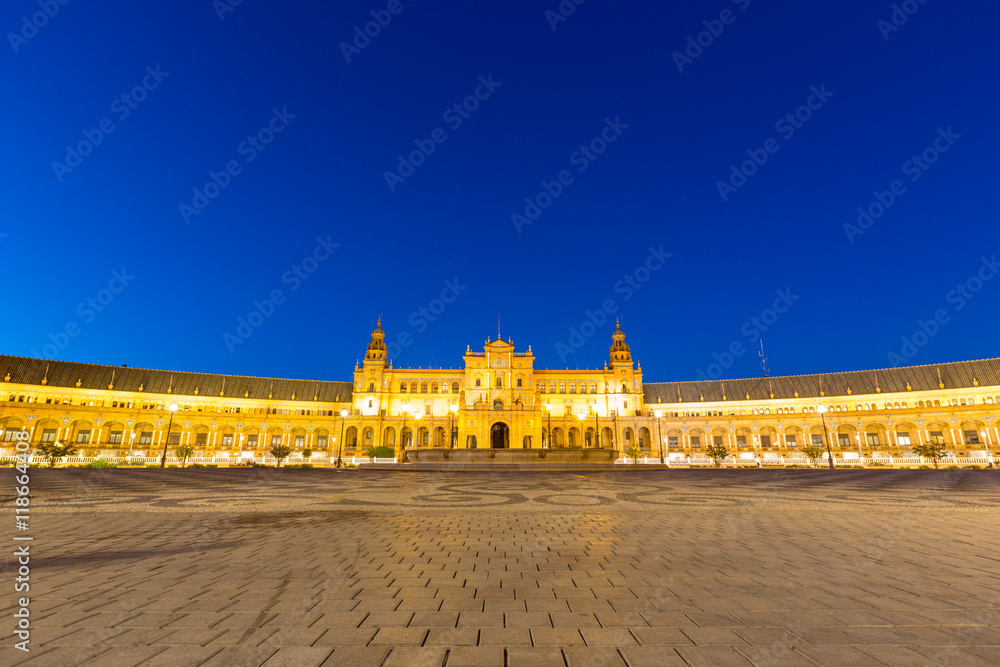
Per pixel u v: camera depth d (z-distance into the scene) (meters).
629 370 102.56
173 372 93.62
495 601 5.41
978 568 6.86
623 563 7.20
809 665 3.82
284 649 4.08
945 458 53.44
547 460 44.59
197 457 57.03
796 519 11.89
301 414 97.44
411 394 98.75
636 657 4.00
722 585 6.02
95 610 4.99
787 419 86.38
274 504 14.86
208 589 5.76
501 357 97.06
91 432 78.62
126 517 11.98
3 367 77.75
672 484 24.98
